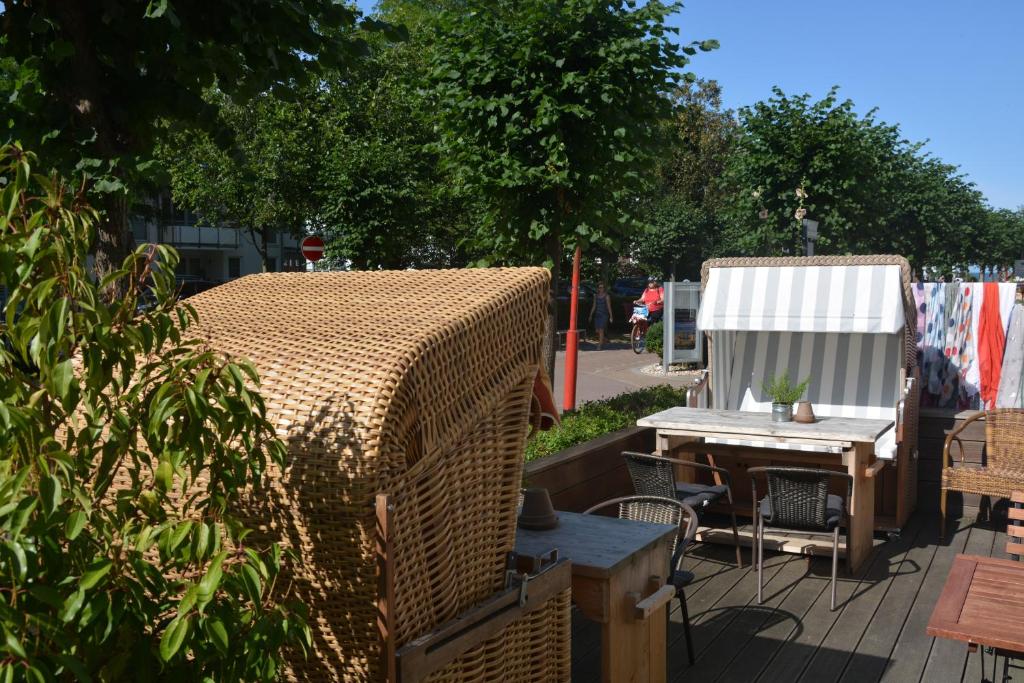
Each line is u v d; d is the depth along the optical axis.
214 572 1.63
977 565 4.38
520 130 8.89
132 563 1.67
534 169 8.78
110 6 3.86
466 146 9.30
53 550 1.57
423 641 2.40
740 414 7.61
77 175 3.97
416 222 23.62
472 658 2.68
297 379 2.35
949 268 40.62
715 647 5.23
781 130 18.78
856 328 7.51
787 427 6.88
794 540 6.91
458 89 9.10
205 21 4.30
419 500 2.40
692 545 7.27
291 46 4.59
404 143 24.48
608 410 8.52
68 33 4.01
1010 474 7.21
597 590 3.43
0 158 1.77
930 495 8.34
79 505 1.65
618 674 3.54
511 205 9.34
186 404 1.75
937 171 35.16
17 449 1.59
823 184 18.45
